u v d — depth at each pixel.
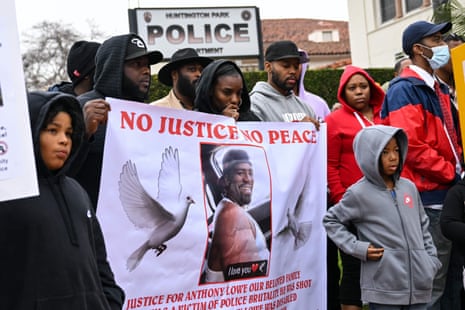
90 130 3.43
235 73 4.27
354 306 4.93
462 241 4.51
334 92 15.01
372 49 22.31
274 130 4.32
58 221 2.73
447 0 10.05
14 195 2.30
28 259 2.61
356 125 5.18
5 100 2.31
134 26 16.39
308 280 4.43
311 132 4.52
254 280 4.05
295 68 5.15
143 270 3.59
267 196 4.17
